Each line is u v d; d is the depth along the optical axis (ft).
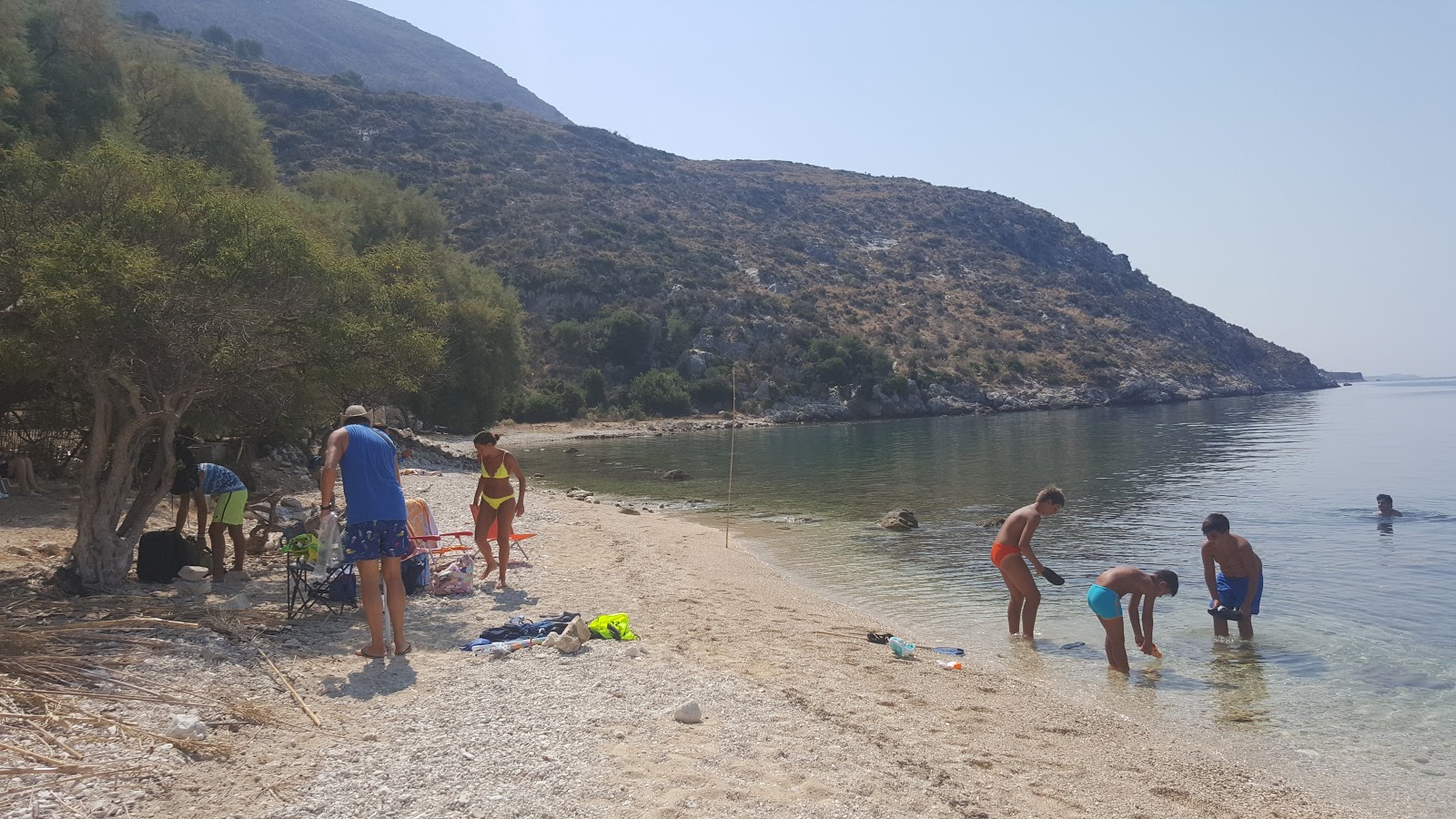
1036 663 30.19
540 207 327.67
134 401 28.35
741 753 17.94
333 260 33.32
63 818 13.56
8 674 18.42
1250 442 143.33
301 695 19.84
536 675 21.81
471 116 408.05
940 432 185.98
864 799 16.34
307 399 34.17
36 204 28.32
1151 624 30.73
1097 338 351.05
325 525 23.93
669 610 32.89
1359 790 20.22
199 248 28.40
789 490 88.43
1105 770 20.26
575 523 57.72
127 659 20.21
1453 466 102.53
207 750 16.31
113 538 29.25
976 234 433.89
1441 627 34.58
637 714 19.57
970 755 19.98
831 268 354.74
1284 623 35.27
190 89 93.61
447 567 34.99
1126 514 67.87
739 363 260.01
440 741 17.33
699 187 424.05
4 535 36.96
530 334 254.27
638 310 266.57
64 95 70.33
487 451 34.35
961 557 51.08
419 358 37.09
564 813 14.58
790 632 31.53
